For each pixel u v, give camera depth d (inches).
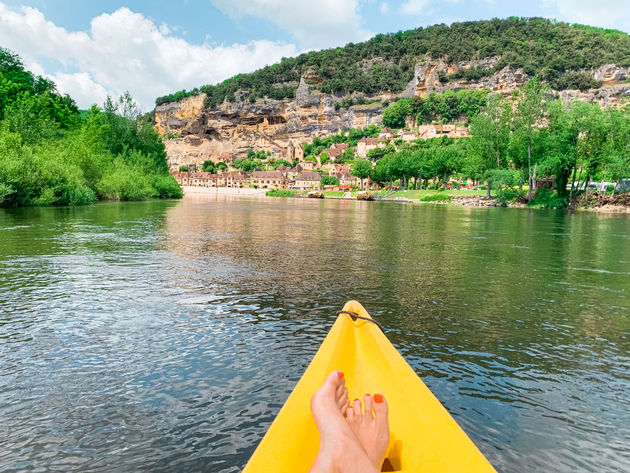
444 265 387.2
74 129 2277.3
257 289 281.6
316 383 98.1
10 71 2156.7
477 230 761.6
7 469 96.1
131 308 232.5
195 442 107.0
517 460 100.7
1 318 211.5
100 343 177.9
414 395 95.0
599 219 1131.9
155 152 2677.2
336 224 871.1
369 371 117.8
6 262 368.5
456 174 3474.4
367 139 7332.7
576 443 108.7
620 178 1838.1
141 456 101.2
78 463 98.4
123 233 608.4
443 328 203.8
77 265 359.6
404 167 3779.5
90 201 1443.2
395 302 253.1
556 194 1989.4
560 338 191.6
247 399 129.4
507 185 2135.8
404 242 562.6
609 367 159.9
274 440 77.1
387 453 89.0
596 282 319.3
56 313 221.5
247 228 737.6
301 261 396.8
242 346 175.2
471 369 155.3
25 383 139.9
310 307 238.2
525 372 153.6
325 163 7721.5
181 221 857.5
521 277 335.6
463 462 73.0
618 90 6968.5
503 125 2236.7
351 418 84.7
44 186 1244.5
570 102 1924.2
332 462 71.7
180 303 244.2
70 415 120.2
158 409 123.3
